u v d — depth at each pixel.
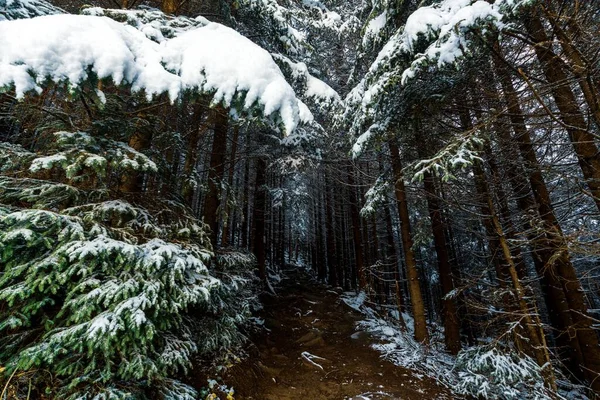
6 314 2.73
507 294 6.24
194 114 7.31
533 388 4.69
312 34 9.80
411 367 6.38
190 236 4.20
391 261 15.18
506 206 6.67
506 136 5.95
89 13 3.77
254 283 10.32
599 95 3.94
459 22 3.69
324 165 11.89
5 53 2.21
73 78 2.37
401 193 8.70
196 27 4.04
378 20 6.91
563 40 3.92
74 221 2.94
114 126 3.72
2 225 2.74
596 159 4.23
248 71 3.13
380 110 6.21
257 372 5.35
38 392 2.71
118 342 2.72
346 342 7.76
